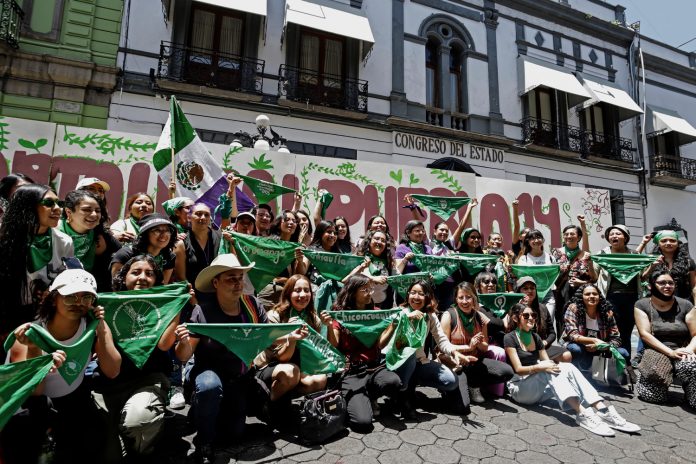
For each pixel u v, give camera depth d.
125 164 5.70
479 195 7.46
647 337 4.25
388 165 6.96
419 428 3.25
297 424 3.08
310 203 6.46
